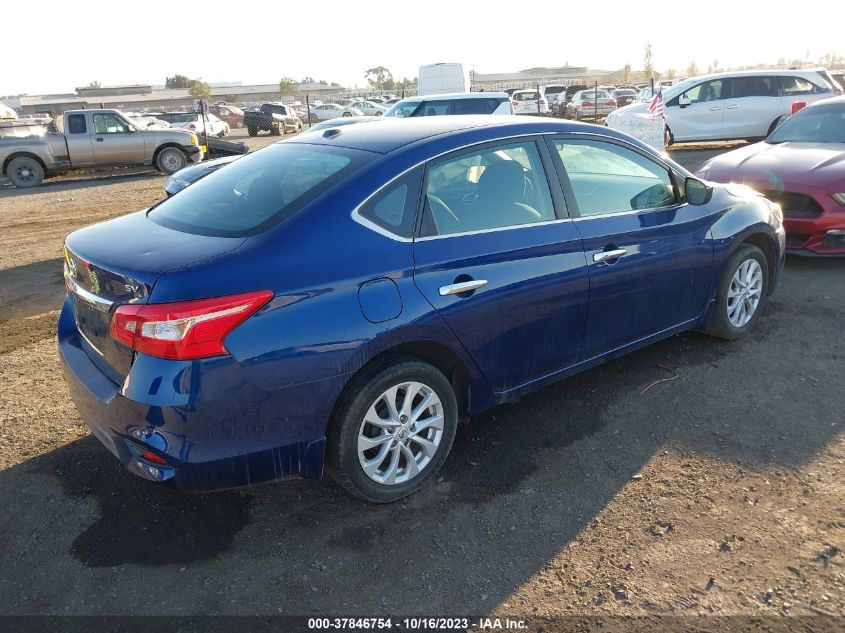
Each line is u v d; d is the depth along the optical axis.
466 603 2.42
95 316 2.74
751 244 4.57
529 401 3.91
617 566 2.57
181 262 2.50
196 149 17.72
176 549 2.74
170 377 2.38
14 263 7.96
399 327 2.77
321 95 93.44
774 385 3.96
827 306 5.23
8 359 4.81
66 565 2.65
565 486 3.10
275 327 2.49
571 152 3.59
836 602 2.34
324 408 2.65
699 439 3.42
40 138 16.12
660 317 4.00
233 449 2.52
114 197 13.83
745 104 14.98
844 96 7.53
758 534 2.70
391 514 2.94
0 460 3.41
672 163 4.12
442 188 3.06
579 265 3.41
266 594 2.49
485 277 3.05
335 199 2.78
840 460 3.18
